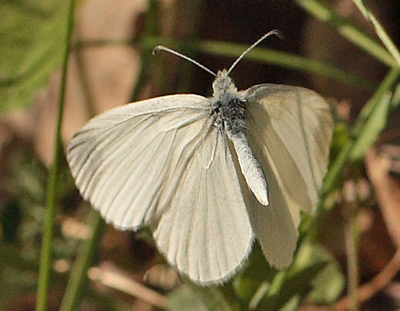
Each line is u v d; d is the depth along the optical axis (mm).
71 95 502
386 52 461
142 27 499
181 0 493
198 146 444
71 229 483
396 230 475
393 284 479
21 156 493
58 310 485
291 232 441
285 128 441
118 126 437
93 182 438
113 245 491
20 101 474
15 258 470
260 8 493
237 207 443
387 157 474
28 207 483
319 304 464
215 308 445
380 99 450
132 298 485
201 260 441
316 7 466
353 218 464
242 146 441
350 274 466
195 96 444
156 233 441
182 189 442
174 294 461
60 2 479
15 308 488
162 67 489
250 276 445
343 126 453
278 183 443
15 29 477
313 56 487
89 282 469
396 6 484
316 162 440
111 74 499
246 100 443
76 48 478
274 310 445
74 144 435
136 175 439
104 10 502
